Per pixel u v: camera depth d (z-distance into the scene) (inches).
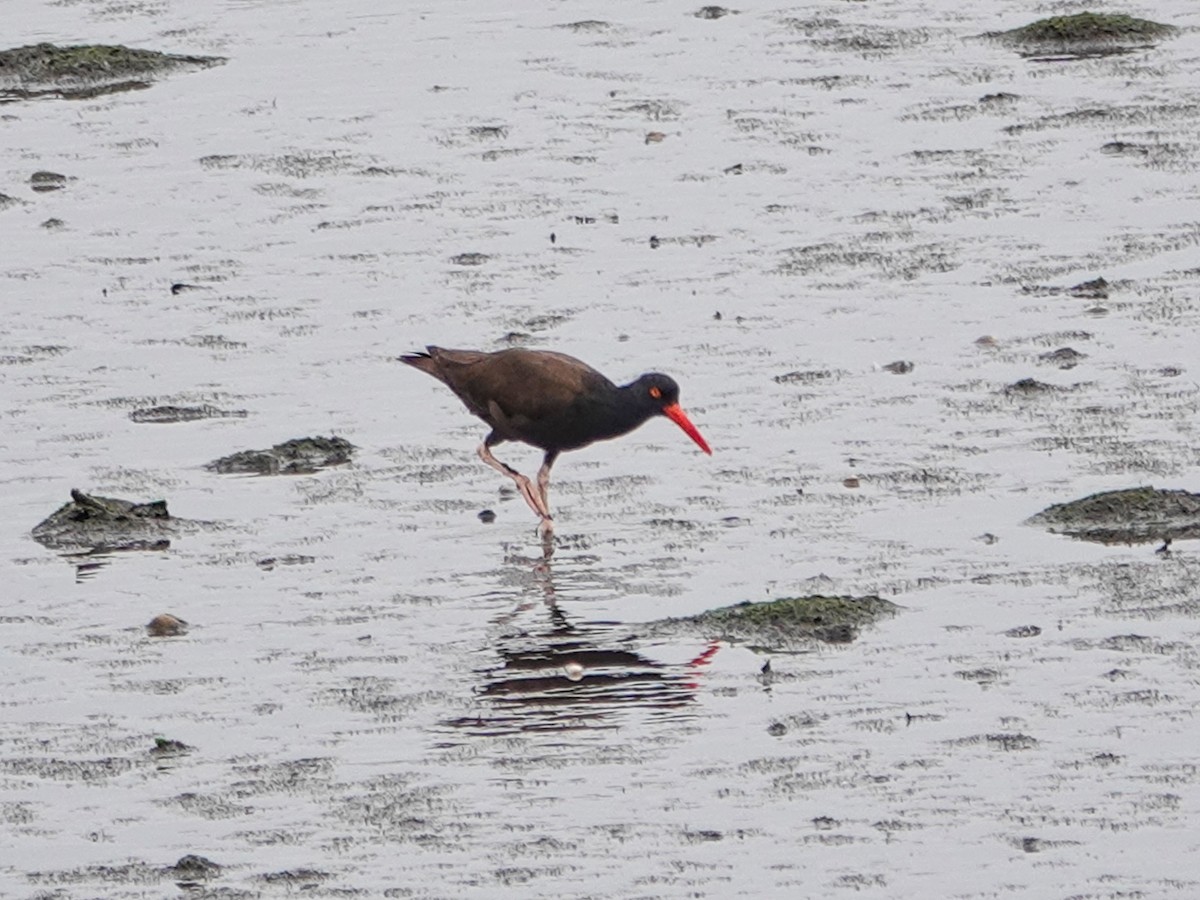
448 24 1283.2
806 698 549.3
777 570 627.5
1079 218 924.6
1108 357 778.2
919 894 456.1
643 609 606.5
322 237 947.3
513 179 1010.1
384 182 1015.6
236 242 946.7
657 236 927.7
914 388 760.3
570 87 1146.0
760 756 519.5
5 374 807.7
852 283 864.3
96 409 773.3
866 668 564.7
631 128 1074.1
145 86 1184.2
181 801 508.1
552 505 688.4
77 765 527.2
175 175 1038.4
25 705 560.7
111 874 475.2
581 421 683.4
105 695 565.0
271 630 602.2
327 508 687.7
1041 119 1058.1
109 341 838.5
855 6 1286.9
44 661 586.2
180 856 482.0
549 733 536.1
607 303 855.1
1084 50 1173.7
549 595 618.8
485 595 620.7
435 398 777.6
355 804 503.2
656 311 844.0
